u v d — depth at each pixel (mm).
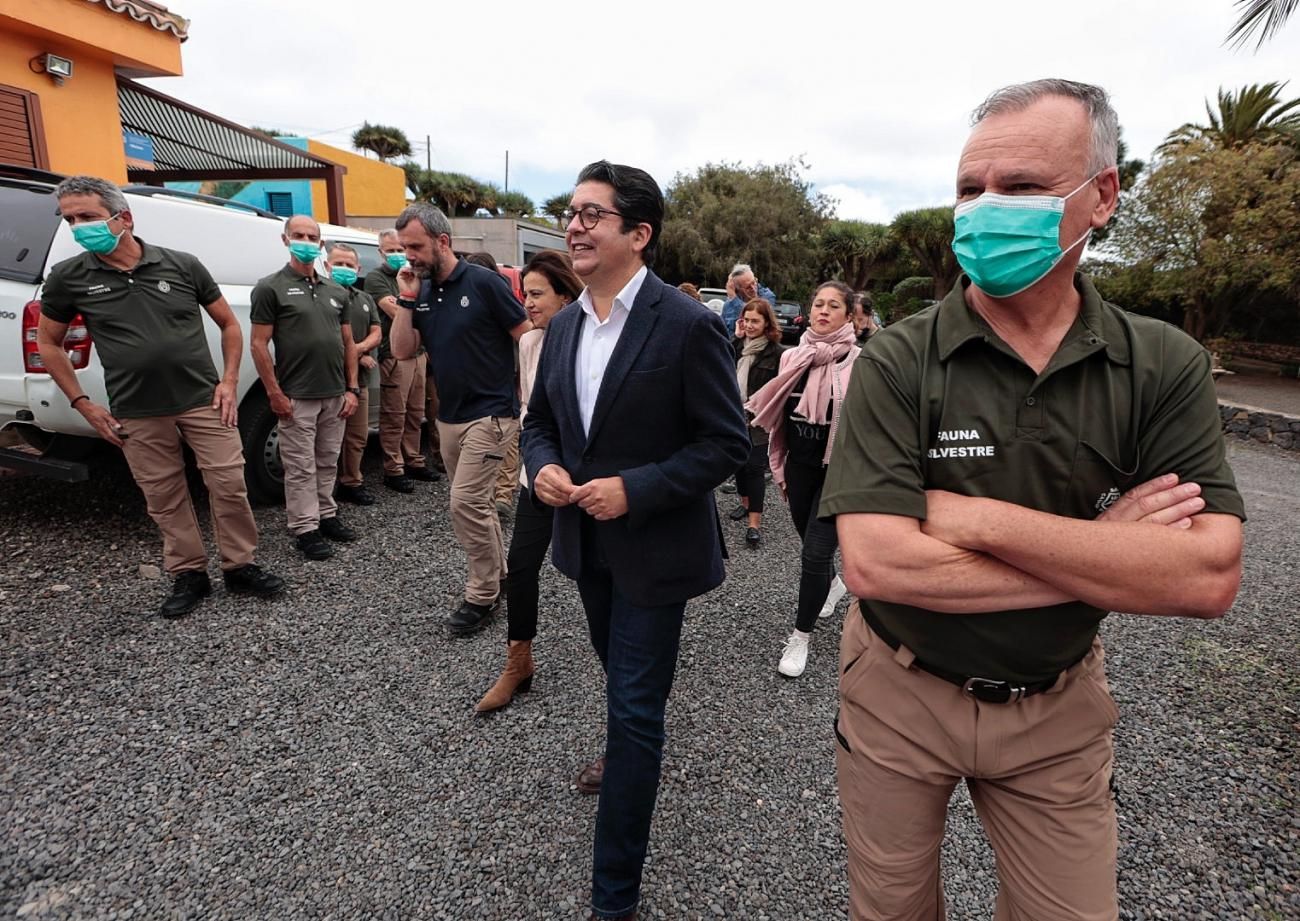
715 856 1857
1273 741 2441
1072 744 1106
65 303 2678
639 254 1687
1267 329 18984
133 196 3584
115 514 3936
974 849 1925
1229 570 977
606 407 1650
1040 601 1029
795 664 2764
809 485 2871
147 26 7031
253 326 3355
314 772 2086
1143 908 1738
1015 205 1001
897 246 31562
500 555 3008
